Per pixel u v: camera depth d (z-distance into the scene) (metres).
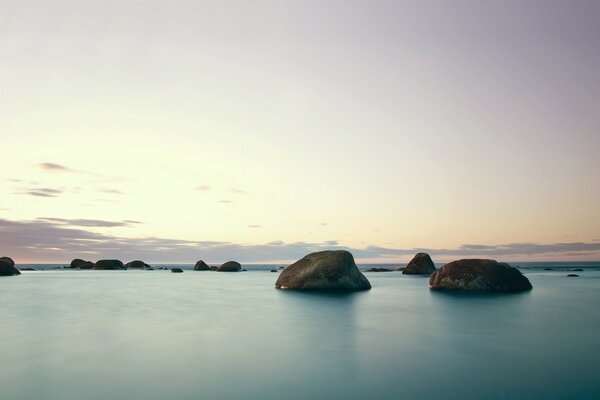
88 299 16.00
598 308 12.47
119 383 5.34
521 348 7.20
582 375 5.60
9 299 16.06
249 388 5.14
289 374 5.69
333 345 7.46
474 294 17.09
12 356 6.70
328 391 5.02
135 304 14.23
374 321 10.23
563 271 47.53
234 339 8.06
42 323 10.08
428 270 38.56
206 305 13.79
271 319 10.62
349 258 20.83
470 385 5.23
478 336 8.25
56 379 5.51
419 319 10.44
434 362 6.28
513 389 5.08
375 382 5.36
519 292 17.98
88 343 7.69
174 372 5.79
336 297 16.28
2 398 4.80
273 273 45.84
